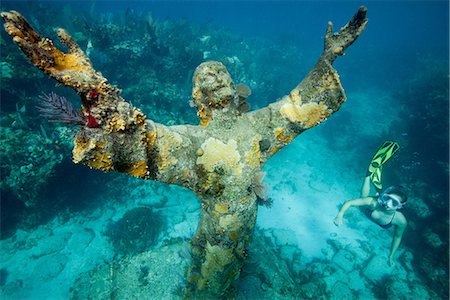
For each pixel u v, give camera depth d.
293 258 7.33
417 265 7.61
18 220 7.63
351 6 104.94
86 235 7.47
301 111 2.31
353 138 13.05
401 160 11.02
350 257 7.62
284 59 21.64
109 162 1.63
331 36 2.13
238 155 2.34
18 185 6.95
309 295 6.05
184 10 59.91
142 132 1.71
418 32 73.56
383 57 26.77
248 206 2.54
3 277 6.54
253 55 20.20
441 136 10.94
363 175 11.02
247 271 4.62
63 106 1.55
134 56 11.35
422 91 15.46
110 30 12.41
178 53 12.72
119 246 7.16
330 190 10.04
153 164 1.97
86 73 1.54
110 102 1.59
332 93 2.19
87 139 1.55
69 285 6.41
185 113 10.76
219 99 2.23
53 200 7.78
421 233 8.27
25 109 8.06
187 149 2.14
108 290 4.69
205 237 2.83
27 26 1.38
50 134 7.76
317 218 8.88
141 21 15.23
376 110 16.70
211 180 2.34
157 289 4.52
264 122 2.43
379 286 6.98
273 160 11.16
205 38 16.86
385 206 5.77
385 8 105.56
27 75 8.54
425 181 10.20
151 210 8.16
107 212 8.23
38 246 7.16
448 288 6.85
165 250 5.07
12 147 7.12
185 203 8.59
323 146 12.79
